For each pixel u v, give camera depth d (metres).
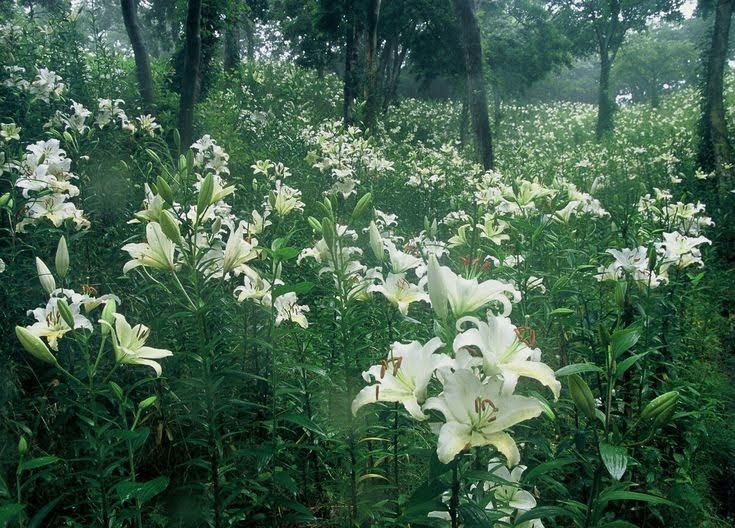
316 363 3.17
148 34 26.52
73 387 2.43
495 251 3.36
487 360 1.45
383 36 23.64
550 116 26.19
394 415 2.62
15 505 1.48
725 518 3.55
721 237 9.45
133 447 1.94
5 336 3.02
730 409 4.67
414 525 2.23
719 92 14.36
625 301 3.45
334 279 2.74
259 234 3.36
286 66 22.91
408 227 7.39
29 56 6.56
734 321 6.63
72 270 3.40
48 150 3.40
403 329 3.71
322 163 6.63
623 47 39.66
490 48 25.97
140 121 5.43
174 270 2.23
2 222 3.66
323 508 2.95
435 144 19.34
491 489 1.87
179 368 3.12
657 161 12.00
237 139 8.31
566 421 3.41
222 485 2.36
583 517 1.63
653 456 3.16
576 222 4.84
